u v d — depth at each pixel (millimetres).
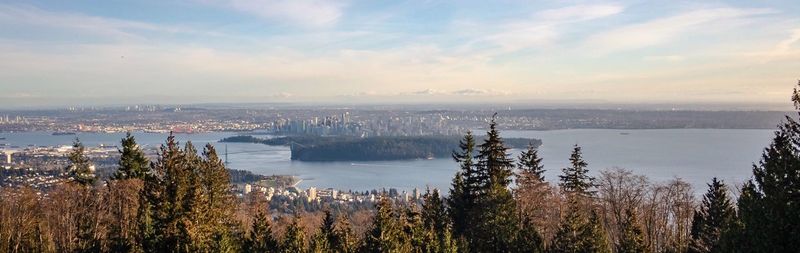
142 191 40812
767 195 25094
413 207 47688
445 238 41500
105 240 46406
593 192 56344
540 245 45125
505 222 45750
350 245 43875
